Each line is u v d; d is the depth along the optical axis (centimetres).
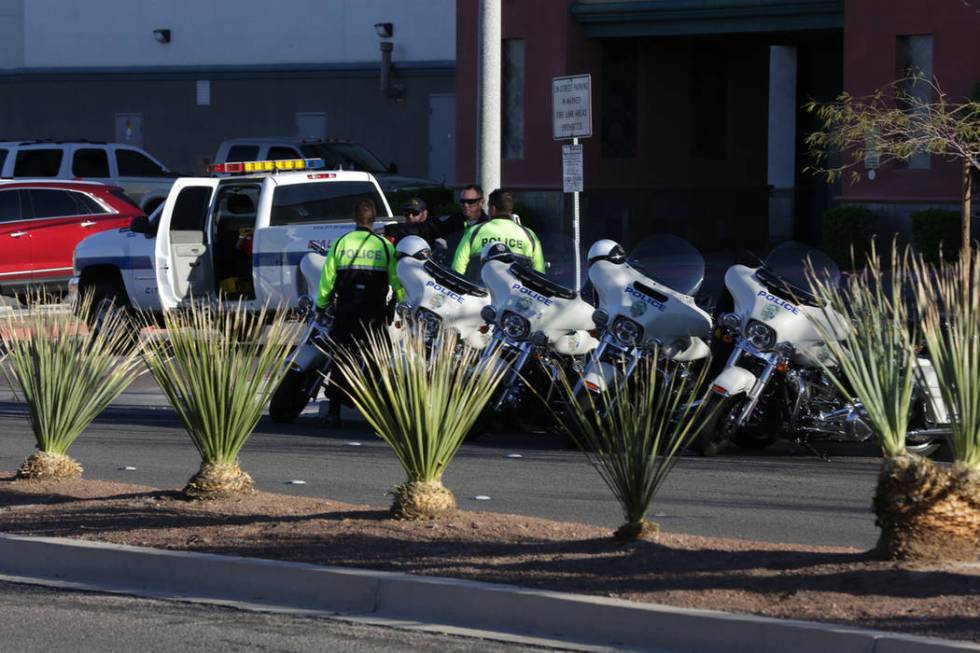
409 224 2634
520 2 4631
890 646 1029
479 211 2530
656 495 1761
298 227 2956
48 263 3816
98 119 6494
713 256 5006
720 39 5078
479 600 1193
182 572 1323
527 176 4666
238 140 5053
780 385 1950
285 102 6103
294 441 2220
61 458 1697
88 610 1259
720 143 5269
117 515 1491
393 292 2328
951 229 3684
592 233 4712
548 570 1241
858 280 1441
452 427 1452
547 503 1716
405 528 1396
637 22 4503
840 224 3919
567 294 2075
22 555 1398
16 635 1190
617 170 4809
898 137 3309
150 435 2295
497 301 2108
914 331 1324
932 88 3888
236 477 1569
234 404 1560
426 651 1128
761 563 1235
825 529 1566
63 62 6550
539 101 4628
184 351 1565
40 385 1688
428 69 5797
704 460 2009
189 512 1495
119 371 1744
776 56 5459
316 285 2398
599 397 1981
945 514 1205
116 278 3198
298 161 3180
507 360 2089
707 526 1581
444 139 5819
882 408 1221
